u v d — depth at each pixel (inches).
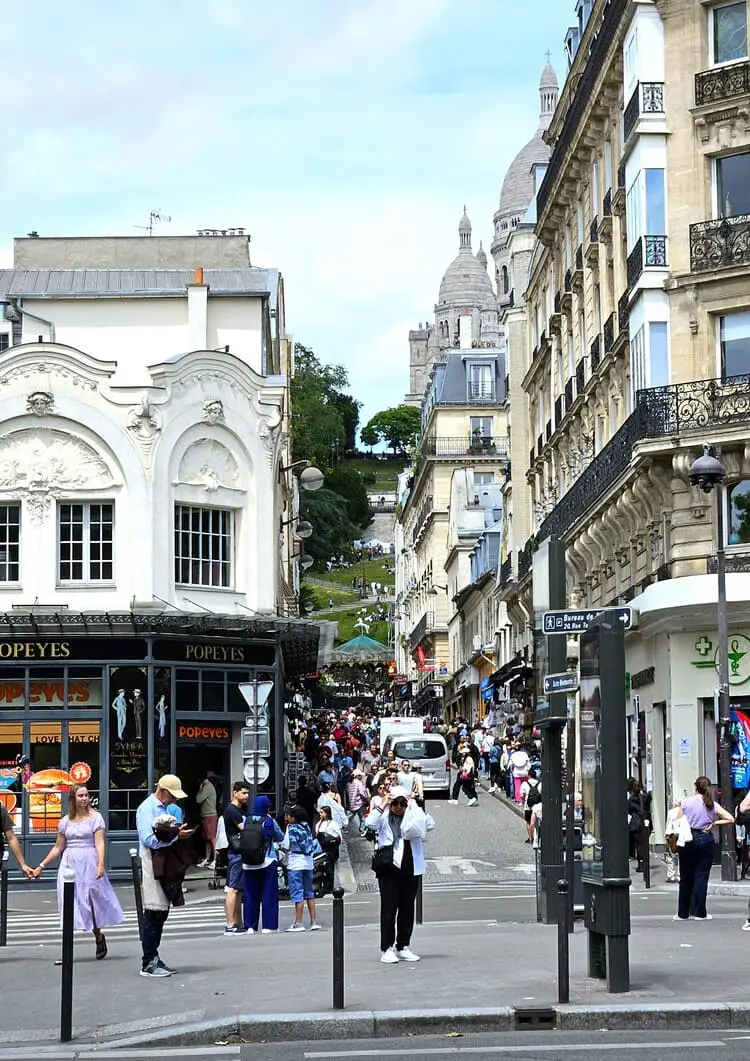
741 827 1282.0
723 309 1412.4
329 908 1099.9
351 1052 500.1
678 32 1448.1
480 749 2610.7
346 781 1905.8
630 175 1491.1
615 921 583.2
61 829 765.9
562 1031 536.4
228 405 1551.4
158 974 677.9
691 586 1358.3
